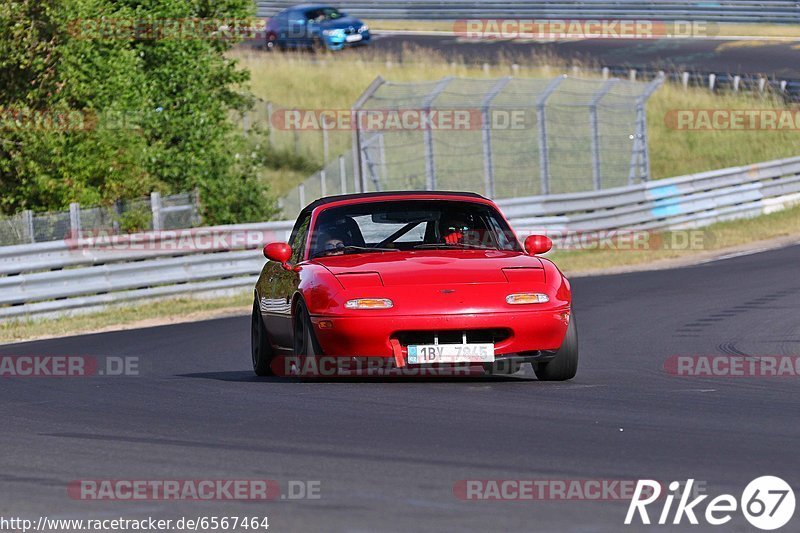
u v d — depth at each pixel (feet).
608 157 433.07
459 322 98.32
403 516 56.44
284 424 83.92
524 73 517.14
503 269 104.27
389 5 643.86
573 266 270.26
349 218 115.44
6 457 74.64
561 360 104.78
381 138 395.14
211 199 299.58
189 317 207.62
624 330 157.79
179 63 304.91
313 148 447.01
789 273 225.15
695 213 334.03
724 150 461.78
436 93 329.93
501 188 404.57
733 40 588.09
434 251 111.34
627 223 313.94
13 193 270.67
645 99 364.38
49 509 60.23
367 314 98.58
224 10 317.42
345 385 104.27
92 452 75.56
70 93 270.26
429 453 71.82
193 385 111.04
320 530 54.54
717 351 133.08
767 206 354.54
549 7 607.78
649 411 87.86
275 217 318.65
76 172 270.67
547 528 53.98
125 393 106.93
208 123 303.68
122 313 216.74
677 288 211.20
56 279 211.82
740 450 71.61
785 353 129.70
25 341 180.14
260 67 536.83
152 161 285.84
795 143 465.06
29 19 262.47
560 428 80.18
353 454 72.08
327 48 564.30
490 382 105.91
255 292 126.21
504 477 64.49
